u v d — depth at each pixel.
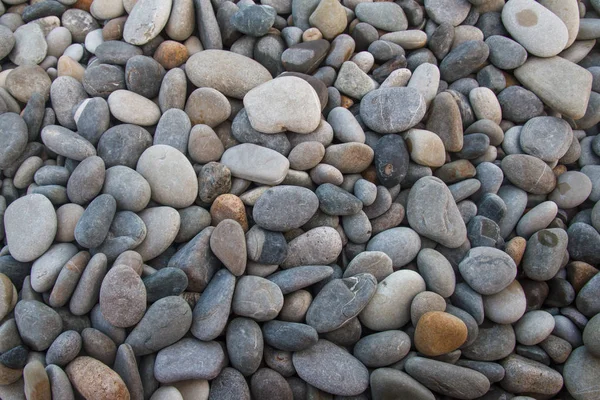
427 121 0.56
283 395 0.47
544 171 0.55
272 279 0.49
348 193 0.51
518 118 0.58
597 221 0.54
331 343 0.48
